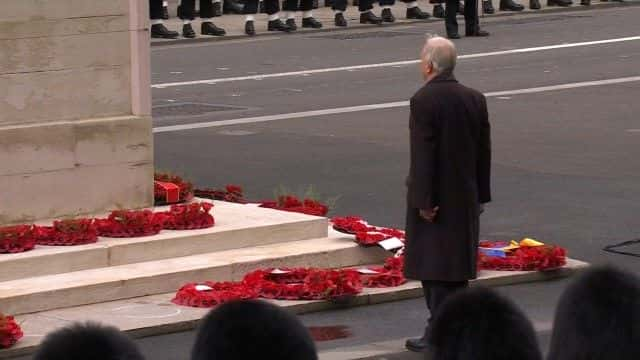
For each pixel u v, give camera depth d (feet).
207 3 250.16
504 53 228.22
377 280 87.04
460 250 73.97
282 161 140.77
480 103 74.59
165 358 74.08
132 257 88.17
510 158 141.69
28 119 92.43
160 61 220.84
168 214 92.38
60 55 93.30
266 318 34.40
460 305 36.29
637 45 237.25
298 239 95.09
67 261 85.56
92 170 94.73
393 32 260.42
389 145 150.10
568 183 128.47
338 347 76.38
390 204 119.96
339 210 117.39
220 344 34.14
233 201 109.29
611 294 38.01
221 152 146.10
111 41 95.30
